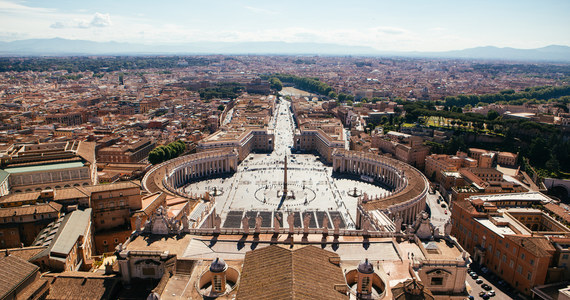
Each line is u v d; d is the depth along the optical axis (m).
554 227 170.50
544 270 136.75
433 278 106.75
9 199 154.25
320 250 99.75
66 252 124.44
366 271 94.31
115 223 167.75
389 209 195.88
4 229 142.75
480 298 140.62
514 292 144.75
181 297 95.56
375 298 95.56
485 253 163.25
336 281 89.25
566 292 126.38
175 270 105.50
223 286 96.75
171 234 125.56
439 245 117.88
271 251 97.19
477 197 195.62
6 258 102.69
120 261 109.50
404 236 125.12
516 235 149.88
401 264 109.69
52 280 109.44
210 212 179.88
